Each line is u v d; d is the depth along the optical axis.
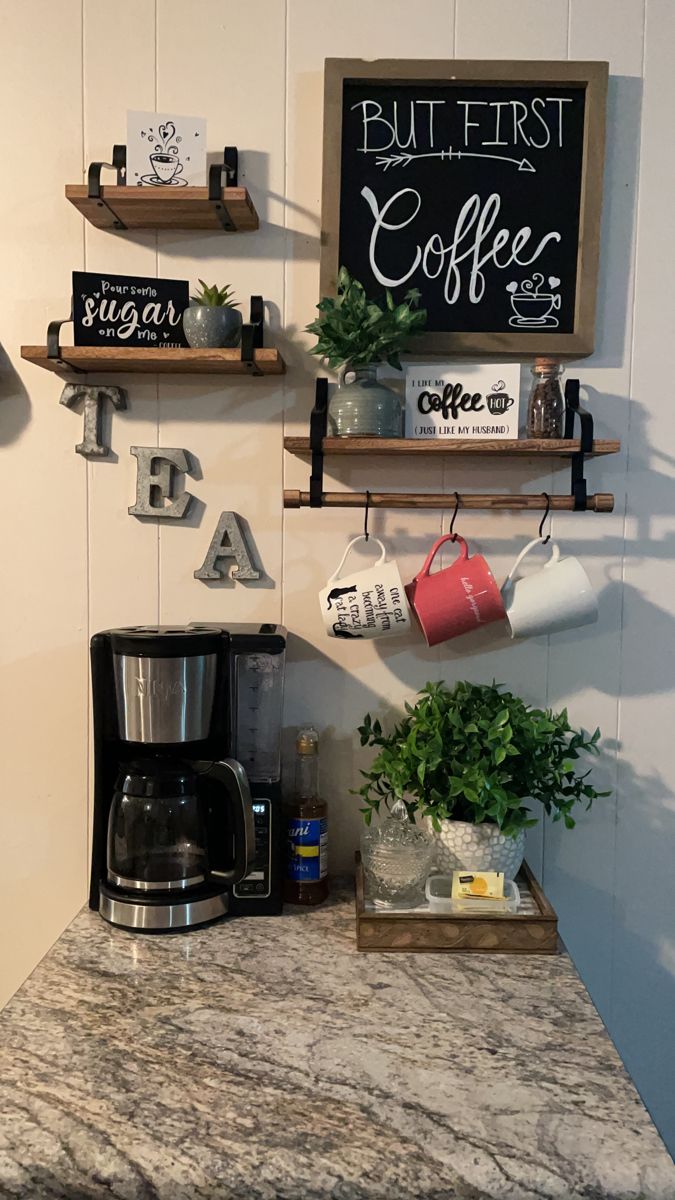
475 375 1.28
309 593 1.39
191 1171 0.75
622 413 1.37
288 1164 0.76
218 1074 0.87
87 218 1.31
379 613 1.27
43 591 1.40
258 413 1.37
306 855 1.28
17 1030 0.95
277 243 1.35
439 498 1.29
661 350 1.36
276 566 1.39
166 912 1.18
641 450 1.37
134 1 1.32
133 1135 0.79
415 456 1.37
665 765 1.41
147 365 1.29
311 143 1.34
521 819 1.20
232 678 1.23
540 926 1.15
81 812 1.41
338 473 1.38
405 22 1.32
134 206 1.25
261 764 1.28
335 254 1.33
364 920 1.14
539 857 1.42
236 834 1.17
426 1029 0.96
